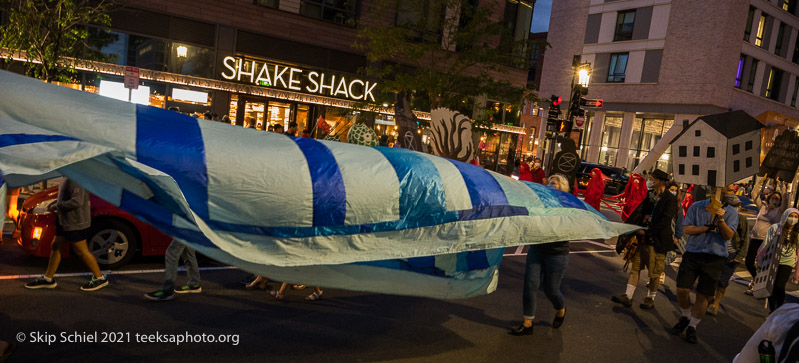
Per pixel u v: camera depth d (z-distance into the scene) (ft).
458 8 55.47
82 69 53.01
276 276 12.60
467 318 19.48
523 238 14.89
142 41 56.44
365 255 12.80
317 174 12.48
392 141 73.87
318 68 68.03
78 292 17.89
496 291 23.57
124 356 13.51
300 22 65.77
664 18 113.80
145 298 17.95
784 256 22.86
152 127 11.84
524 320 18.25
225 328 16.14
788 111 127.03
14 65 46.88
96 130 11.22
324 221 12.35
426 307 20.34
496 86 54.85
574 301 23.32
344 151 13.70
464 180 14.70
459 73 55.67
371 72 57.36
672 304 24.89
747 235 23.47
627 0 119.44
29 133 10.28
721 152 18.40
